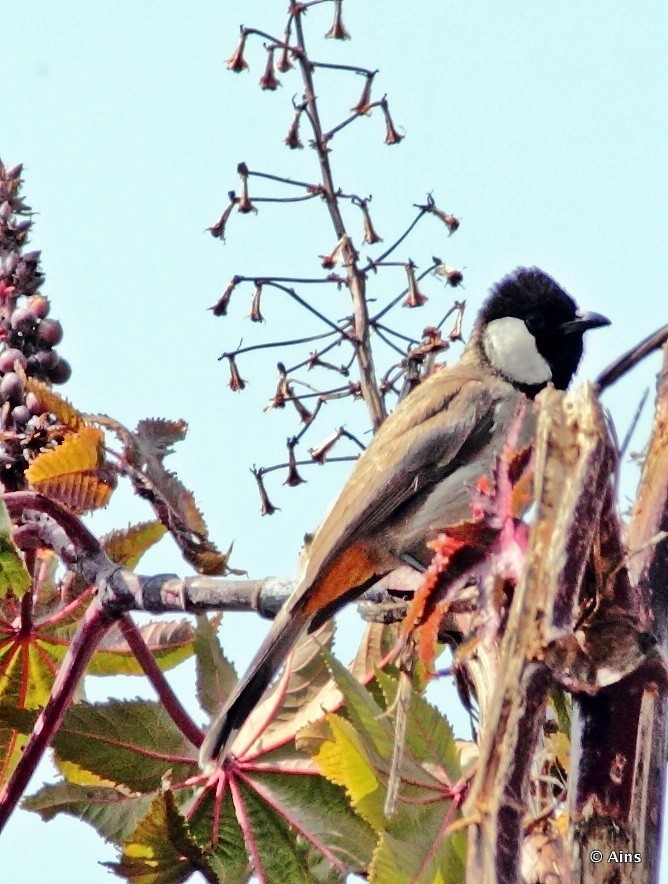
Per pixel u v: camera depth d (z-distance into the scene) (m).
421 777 5.59
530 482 4.62
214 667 7.06
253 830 6.60
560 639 4.24
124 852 6.15
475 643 4.78
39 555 7.74
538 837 5.04
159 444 7.41
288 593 7.35
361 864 6.49
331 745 5.65
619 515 4.50
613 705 4.50
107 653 7.60
